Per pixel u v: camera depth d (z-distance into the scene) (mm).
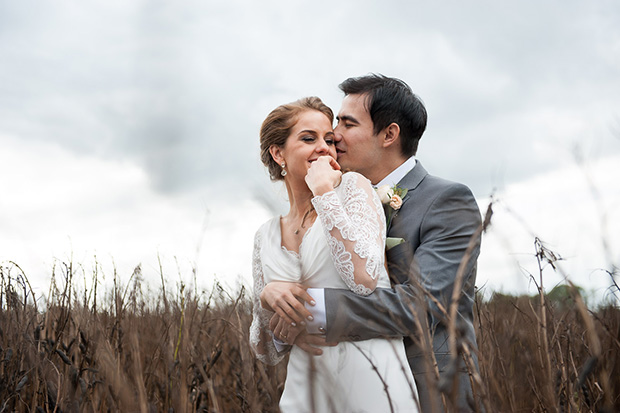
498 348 2102
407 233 2680
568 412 1910
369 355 2244
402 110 2895
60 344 2498
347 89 3025
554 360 1992
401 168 2918
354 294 2266
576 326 2115
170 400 2328
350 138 2939
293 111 2602
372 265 2258
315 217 2533
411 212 2727
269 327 2539
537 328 2047
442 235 2605
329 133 2598
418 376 2406
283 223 2668
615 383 2010
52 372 2404
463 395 2062
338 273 2377
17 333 2504
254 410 2094
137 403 2107
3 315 2576
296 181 2578
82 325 2633
